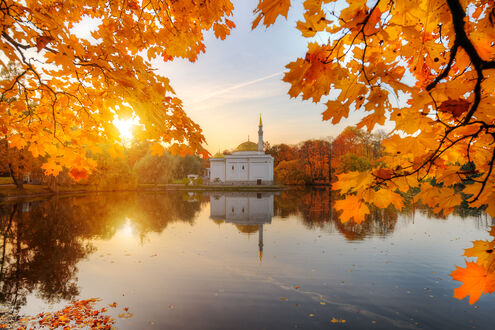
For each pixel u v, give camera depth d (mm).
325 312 6332
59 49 1799
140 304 6672
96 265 9672
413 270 8922
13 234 14320
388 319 6012
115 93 2229
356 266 9398
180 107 2588
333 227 16500
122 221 18953
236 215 22656
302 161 68562
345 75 1149
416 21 1169
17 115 2627
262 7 1048
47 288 7629
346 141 64688
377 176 1399
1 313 6168
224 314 6230
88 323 5773
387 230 15125
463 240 12742
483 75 1081
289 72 1158
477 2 1304
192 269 9273
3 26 1751
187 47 2707
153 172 55875
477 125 1207
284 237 14117
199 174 75875
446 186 1349
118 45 2170
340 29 1106
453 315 6156
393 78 1093
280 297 7102
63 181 36250
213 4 2254
